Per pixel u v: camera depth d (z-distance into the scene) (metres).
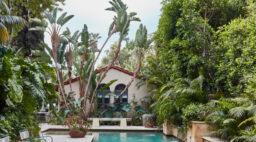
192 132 6.91
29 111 4.60
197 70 9.29
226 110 6.18
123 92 14.34
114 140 8.88
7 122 4.06
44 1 14.15
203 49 9.00
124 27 13.00
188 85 8.61
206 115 7.03
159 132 11.12
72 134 8.20
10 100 4.35
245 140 5.05
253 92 5.83
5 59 3.49
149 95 14.91
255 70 6.27
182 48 9.70
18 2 14.40
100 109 14.88
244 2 9.70
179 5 10.45
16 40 15.88
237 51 7.23
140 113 14.07
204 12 10.05
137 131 11.26
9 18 11.29
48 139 7.74
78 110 12.55
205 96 8.10
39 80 4.29
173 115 8.75
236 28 7.20
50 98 5.24
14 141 4.46
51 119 12.69
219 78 7.99
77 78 15.09
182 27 9.34
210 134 6.60
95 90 13.41
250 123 5.52
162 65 11.83
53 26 12.73
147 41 13.70
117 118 13.09
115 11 13.67
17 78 3.81
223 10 9.83
